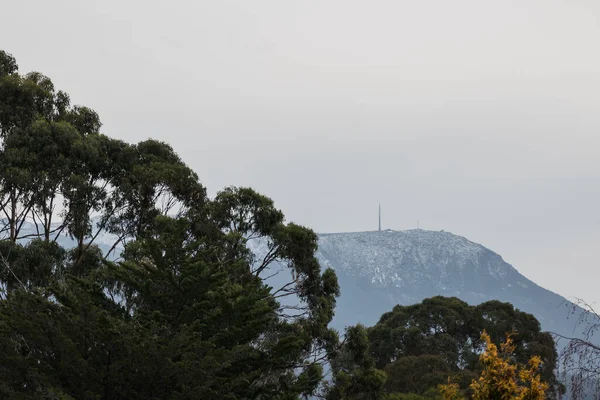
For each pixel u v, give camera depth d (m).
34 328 51.12
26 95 100.62
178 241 60.75
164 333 56.28
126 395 54.06
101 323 52.00
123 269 63.06
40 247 87.50
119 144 103.75
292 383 64.06
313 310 99.19
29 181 90.81
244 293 65.75
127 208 103.56
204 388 51.41
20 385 51.66
